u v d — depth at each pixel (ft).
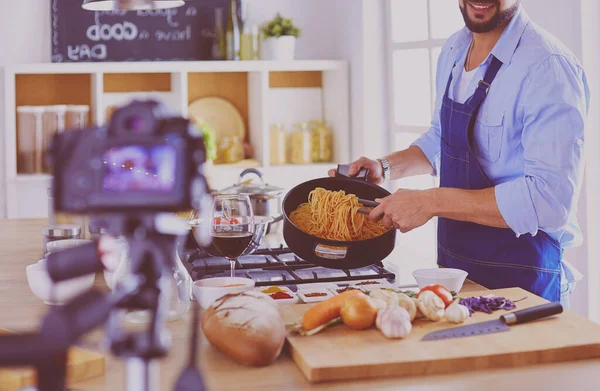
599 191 8.46
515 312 4.79
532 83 6.52
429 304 4.81
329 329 4.70
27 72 13.28
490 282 6.92
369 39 13.75
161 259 2.61
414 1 12.94
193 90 14.93
